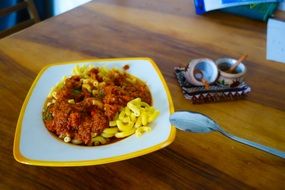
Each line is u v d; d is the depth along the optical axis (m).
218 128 0.33
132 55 0.51
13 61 0.48
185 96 0.42
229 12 0.67
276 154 0.32
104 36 0.56
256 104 0.42
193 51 0.54
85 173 0.32
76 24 0.60
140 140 0.33
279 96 0.44
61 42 0.54
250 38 0.59
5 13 0.79
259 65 0.51
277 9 0.71
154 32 0.59
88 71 0.41
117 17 0.63
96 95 0.37
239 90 0.42
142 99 0.38
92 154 0.31
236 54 0.54
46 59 0.49
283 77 0.48
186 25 0.62
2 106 0.39
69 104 0.34
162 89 0.39
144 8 0.68
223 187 0.31
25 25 0.83
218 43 0.57
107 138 0.34
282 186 0.31
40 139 0.32
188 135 0.36
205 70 0.44
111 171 0.32
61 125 0.33
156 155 0.34
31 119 0.34
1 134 0.35
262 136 0.37
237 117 0.40
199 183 0.31
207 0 0.65
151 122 0.35
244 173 0.32
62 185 0.30
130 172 0.32
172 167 0.33
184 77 0.45
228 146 0.35
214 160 0.34
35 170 0.32
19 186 0.30
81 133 0.33
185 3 0.71
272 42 0.58
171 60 0.51
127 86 0.40
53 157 0.30
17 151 0.30
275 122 0.39
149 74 0.42
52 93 0.38
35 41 0.54
